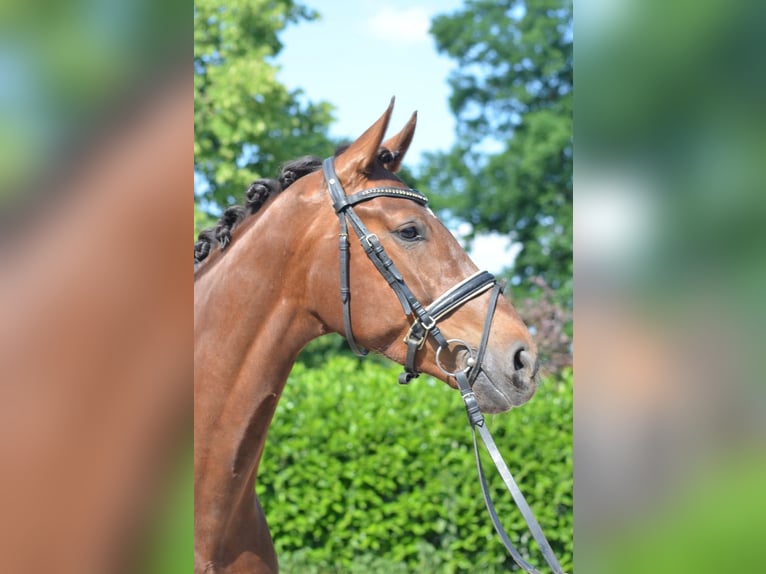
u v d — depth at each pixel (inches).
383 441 223.0
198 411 89.9
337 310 89.7
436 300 88.1
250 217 95.6
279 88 413.1
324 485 218.2
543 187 663.1
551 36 706.2
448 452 222.4
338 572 218.5
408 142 104.3
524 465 218.4
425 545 218.7
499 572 217.8
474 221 691.4
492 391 87.0
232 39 410.9
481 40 717.3
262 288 90.4
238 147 415.5
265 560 95.2
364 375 250.1
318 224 90.1
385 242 89.1
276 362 90.6
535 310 349.7
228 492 89.0
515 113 718.5
